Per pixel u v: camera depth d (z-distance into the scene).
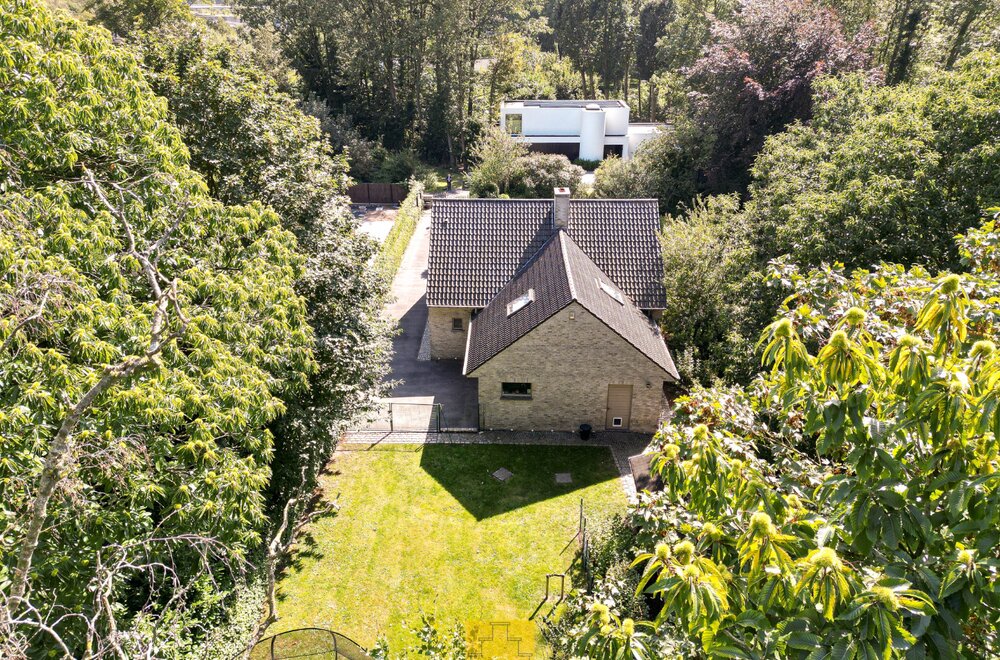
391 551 18.98
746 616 5.66
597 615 6.25
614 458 23.30
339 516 20.31
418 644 16.11
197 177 15.34
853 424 5.97
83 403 7.52
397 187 56.94
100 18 48.72
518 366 23.69
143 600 13.81
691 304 27.91
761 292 21.28
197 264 14.46
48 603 10.76
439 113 64.88
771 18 44.44
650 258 27.81
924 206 20.33
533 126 63.69
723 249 28.09
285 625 16.27
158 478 11.99
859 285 12.10
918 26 47.84
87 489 11.10
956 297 6.02
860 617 4.82
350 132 59.22
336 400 19.73
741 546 5.89
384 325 22.89
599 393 24.11
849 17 52.91
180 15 50.25
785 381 6.73
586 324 22.72
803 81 42.12
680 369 25.94
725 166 46.16
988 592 5.38
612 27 83.50
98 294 12.75
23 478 9.87
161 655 12.16
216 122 20.97
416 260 42.06
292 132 21.52
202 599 13.70
